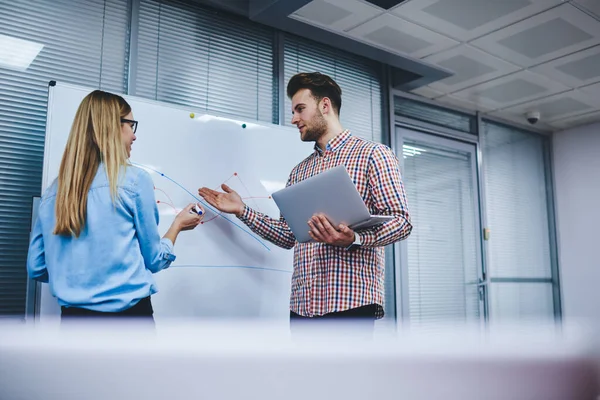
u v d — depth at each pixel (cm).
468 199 415
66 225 116
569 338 37
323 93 174
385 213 156
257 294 213
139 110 199
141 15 248
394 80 361
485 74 361
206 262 203
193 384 34
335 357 34
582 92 397
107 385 37
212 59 269
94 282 116
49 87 185
